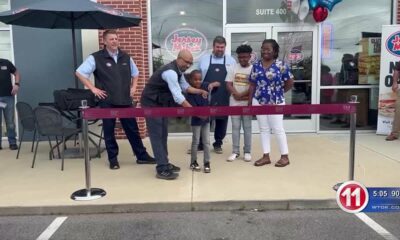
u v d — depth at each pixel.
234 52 8.98
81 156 7.39
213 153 7.53
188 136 9.07
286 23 8.92
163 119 6.00
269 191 5.42
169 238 4.34
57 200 5.22
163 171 6.00
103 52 6.45
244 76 6.68
